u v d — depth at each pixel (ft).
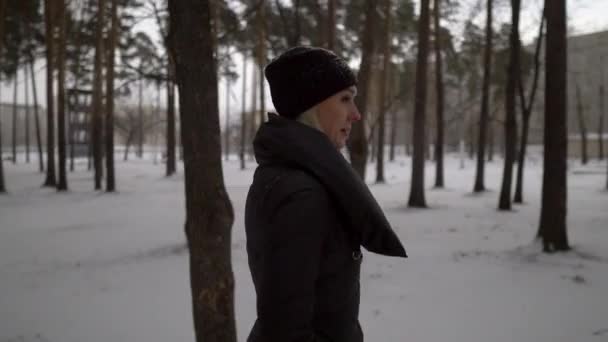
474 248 25.30
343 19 48.39
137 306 15.74
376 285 18.04
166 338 12.98
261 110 70.44
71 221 36.88
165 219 36.83
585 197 57.00
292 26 42.04
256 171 3.70
